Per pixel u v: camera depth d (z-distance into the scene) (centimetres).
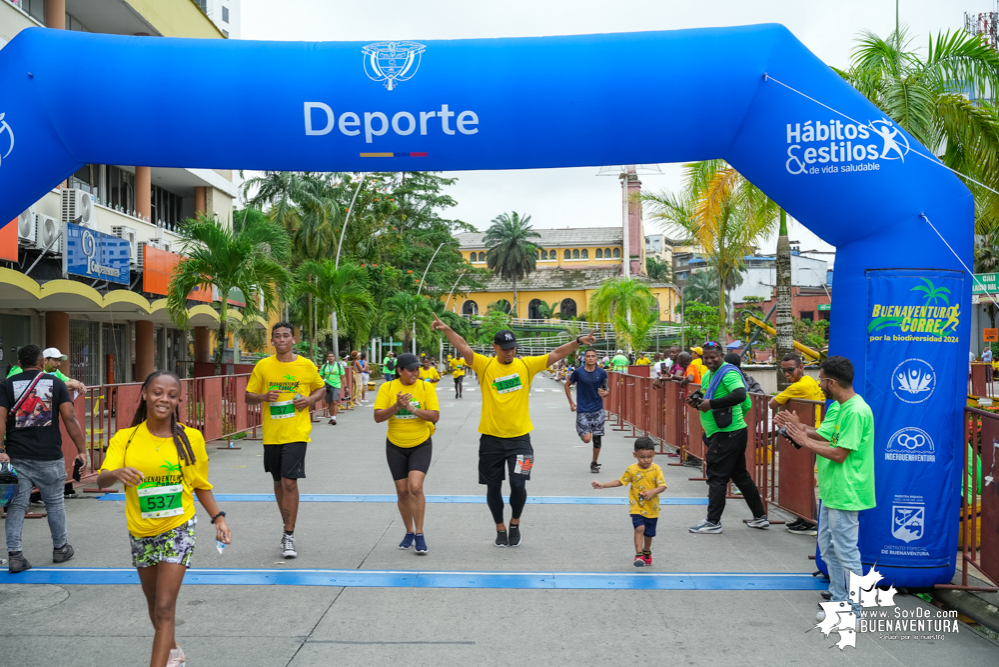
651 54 559
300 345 2778
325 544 670
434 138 575
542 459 1229
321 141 577
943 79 1157
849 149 546
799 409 761
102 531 709
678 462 1191
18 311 1688
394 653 432
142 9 1920
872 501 484
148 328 2305
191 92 567
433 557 630
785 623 485
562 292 9275
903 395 539
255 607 506
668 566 609
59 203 1612
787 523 748
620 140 573
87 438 938
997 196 1075
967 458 559
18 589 539
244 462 1175
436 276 5725
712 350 739
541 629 471
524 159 588
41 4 1697
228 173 2822
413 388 646
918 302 540
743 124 564
